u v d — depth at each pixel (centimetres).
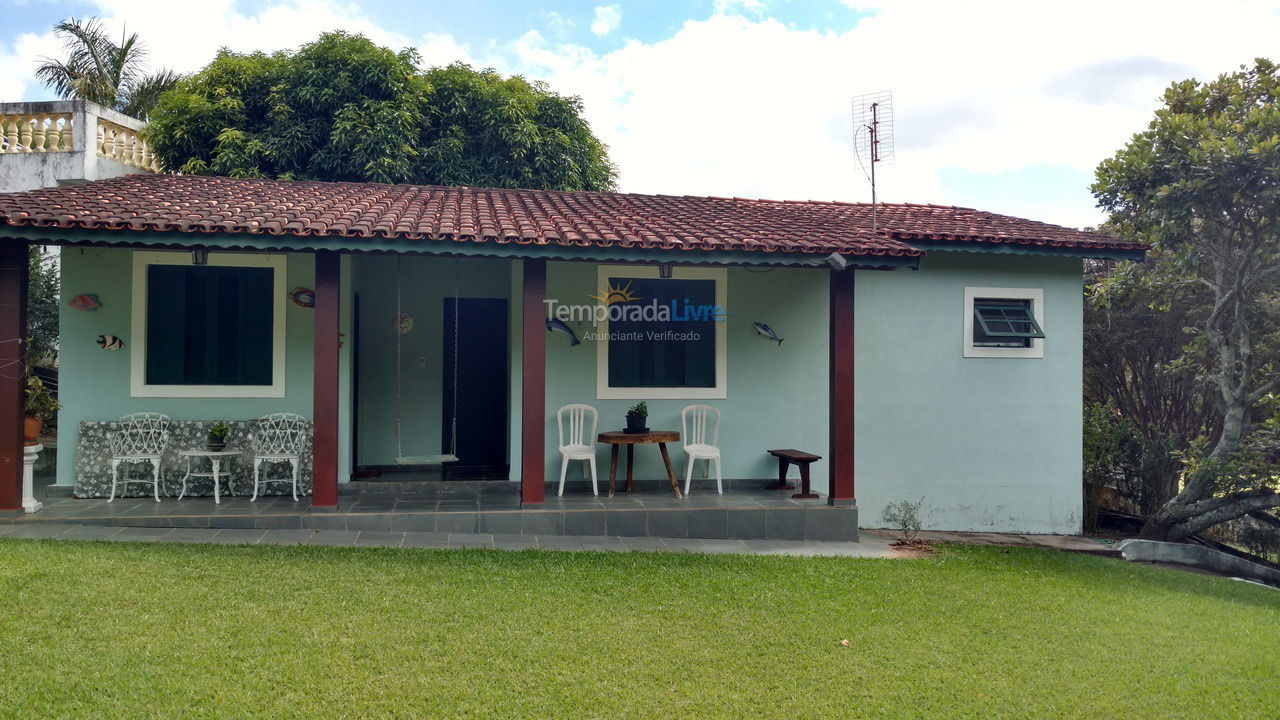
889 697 442
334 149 1561
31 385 754
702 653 488
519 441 912
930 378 1030
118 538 679
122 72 1892
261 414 868
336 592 557
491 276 1046
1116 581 764
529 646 483
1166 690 472
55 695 393
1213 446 1306
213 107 1546
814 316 991
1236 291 1098
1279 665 528
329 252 754
